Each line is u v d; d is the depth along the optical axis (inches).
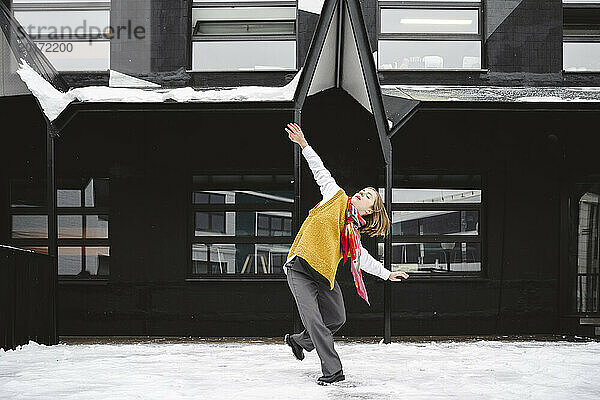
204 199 384.2
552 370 215.8
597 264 379.9
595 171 379.6
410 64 380.5
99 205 382.0
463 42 382.0
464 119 381.1
